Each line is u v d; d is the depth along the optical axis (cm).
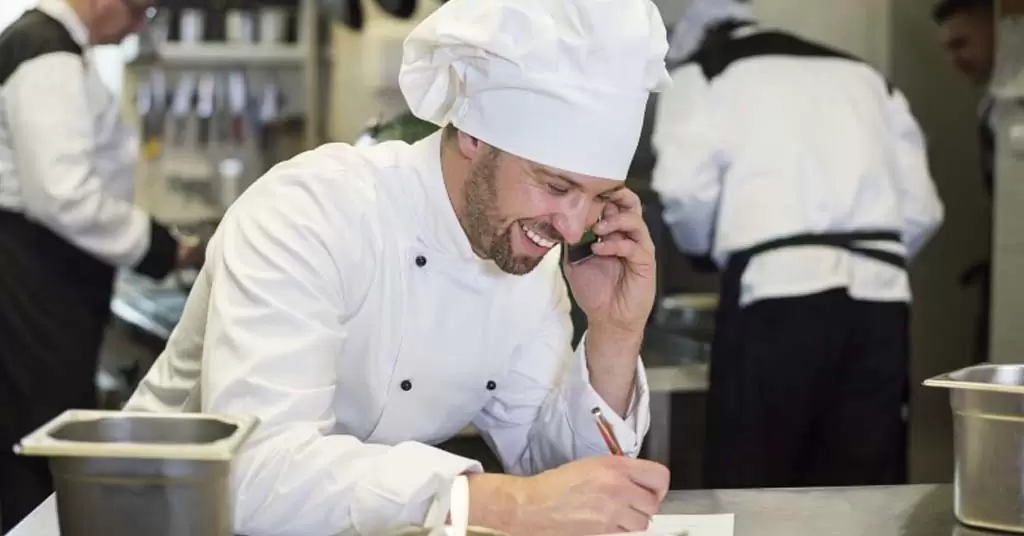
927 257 398
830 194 279
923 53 381
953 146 391
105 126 294
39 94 270
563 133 135
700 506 143
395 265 147
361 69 422
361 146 153
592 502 124
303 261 137
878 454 285
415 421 158
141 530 102
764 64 284
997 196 307
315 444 127
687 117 284
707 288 355
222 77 470
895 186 290
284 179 144
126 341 386
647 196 333
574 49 133
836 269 277
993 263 309
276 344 132
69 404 283
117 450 100
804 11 371
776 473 281
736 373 277
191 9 455
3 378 277
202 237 407
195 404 158
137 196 462
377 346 150
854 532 134
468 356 156
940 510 143
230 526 106
